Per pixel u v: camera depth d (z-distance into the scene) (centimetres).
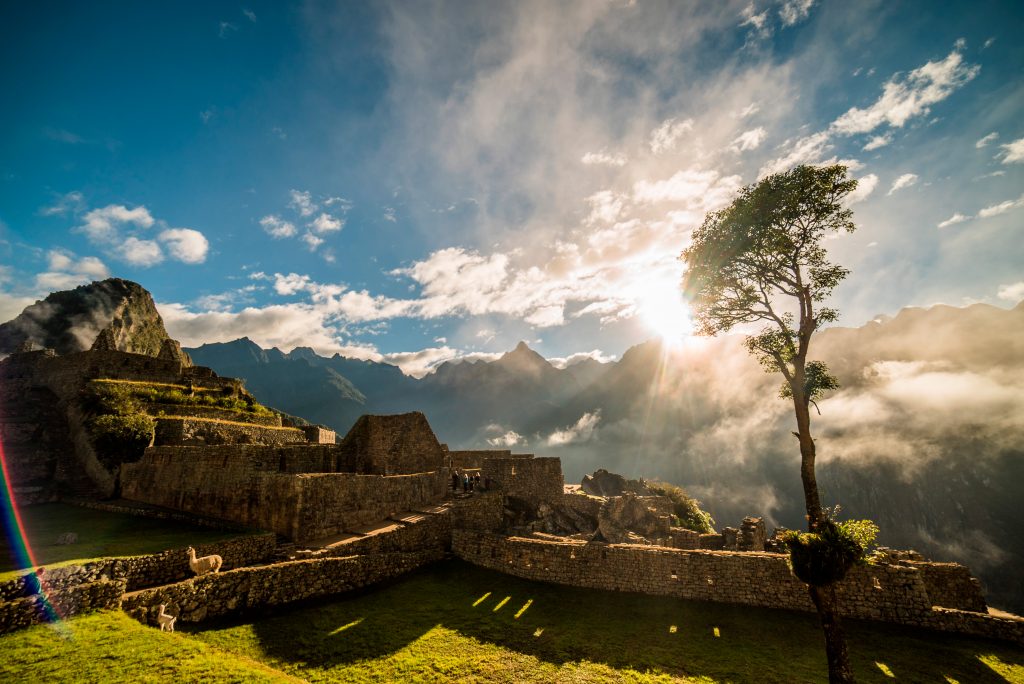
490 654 1518
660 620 1852
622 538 3734
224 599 1619
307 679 1273
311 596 1845
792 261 1700
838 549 1371
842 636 1358
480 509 3225
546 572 2309
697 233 1875
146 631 1258
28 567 1484
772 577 2000
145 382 4441
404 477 2905
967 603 2236
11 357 4781
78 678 1012
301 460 2889
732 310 1838
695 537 3431
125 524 2320
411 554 2364
